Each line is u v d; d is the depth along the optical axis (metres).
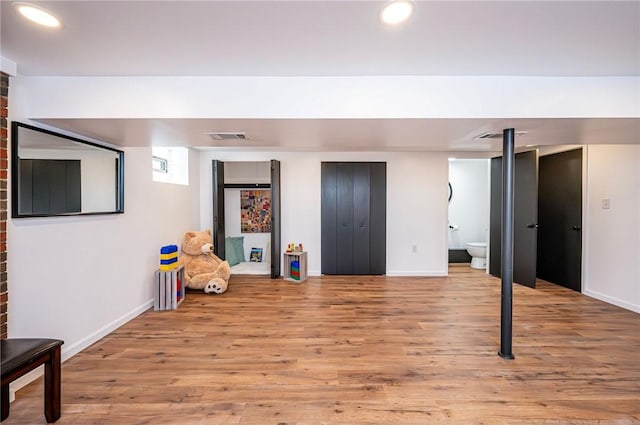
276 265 4.76
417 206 4.91
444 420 1.66
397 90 2.00
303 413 1.72
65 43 1.58
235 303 3.57
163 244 3.73
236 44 1.60
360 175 4.84
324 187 4.84
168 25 1.42
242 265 5.43
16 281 1.92
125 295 3.01
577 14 1.33
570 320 3.04
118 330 2.82
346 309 3.36
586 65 1.84
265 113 2.00
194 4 1.26
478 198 6.08
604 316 3.15
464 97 2.00
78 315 2.42
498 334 2.73
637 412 1.72
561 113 1.99
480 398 1.84
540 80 2.00
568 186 4.18
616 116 1.99
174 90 1.99
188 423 1.65
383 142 2.94
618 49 1.64
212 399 1.84
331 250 4.88
